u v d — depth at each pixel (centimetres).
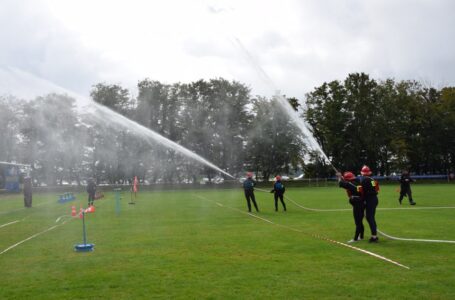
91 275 907
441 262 979
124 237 1429
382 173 7331
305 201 3070
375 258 1030
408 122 7050
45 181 6412
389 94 6944
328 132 6750
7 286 838
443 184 5788
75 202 3550
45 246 1274
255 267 955
